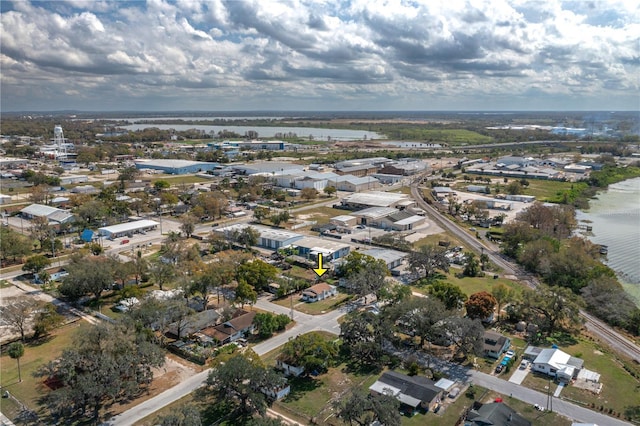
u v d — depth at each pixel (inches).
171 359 2630.4
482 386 2379.4
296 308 3326.8
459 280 3914.9
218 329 2883.9
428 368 2517.2
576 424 2027.6
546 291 3080.7
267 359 2598.4
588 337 2972.4
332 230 5413.4
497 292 3193.9
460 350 2637.8
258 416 2090.3
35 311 2925.7
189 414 1823.3
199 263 3750.0
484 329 2753.4
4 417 2098.9
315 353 2469.2
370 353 2637.8
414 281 3863.2
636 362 2682.1
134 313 2726.4
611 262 4626.0
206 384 2352.4
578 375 2475.4
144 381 2354.8
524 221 5497.1
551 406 2206.0
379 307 3208.7
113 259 3673.7
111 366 2092.8
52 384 2364.7
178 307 2797.7
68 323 3075.8
